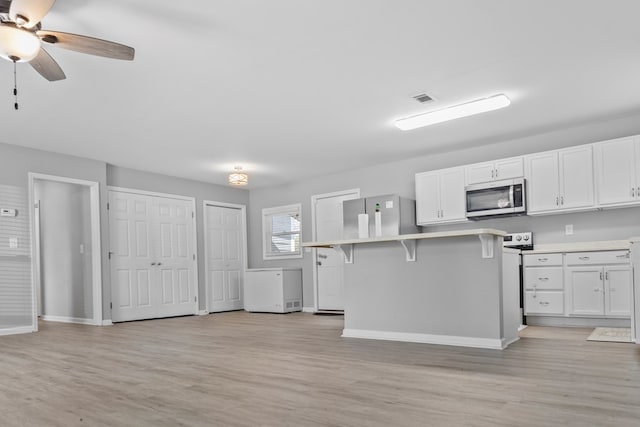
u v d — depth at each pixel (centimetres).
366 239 437
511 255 427
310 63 362
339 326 568
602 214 536
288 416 217
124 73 370
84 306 659
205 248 801
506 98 439
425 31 317
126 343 456
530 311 535
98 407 239
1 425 214
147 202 724
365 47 339
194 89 408
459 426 199
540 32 321
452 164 649
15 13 236
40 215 739
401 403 234
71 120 480
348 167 737
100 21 292
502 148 605
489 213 579
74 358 379
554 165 540
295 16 294
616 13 297
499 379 278
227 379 294
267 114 480
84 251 662
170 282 741
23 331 548
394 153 657
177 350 409
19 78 372
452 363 326
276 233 851
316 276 788
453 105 464
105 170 662
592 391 247
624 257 484
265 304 786
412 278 430
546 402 229
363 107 464
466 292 399
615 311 486
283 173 764
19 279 553
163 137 550
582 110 487
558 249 529
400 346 402
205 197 813
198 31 308
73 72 365
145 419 218
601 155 508
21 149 570
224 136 552
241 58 350
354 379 286
